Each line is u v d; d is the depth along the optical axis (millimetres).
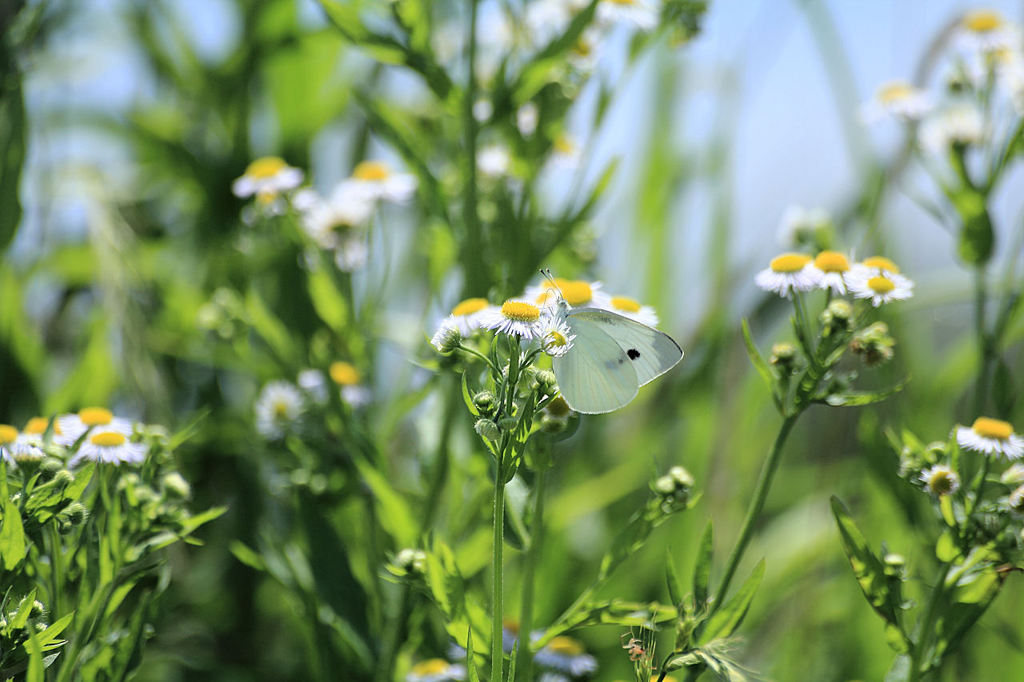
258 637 984
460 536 892
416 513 912
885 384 914
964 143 870
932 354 979
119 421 786
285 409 902
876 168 959
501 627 743
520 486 802
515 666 765
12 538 737
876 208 938
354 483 891
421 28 872
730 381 987
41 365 953
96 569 770
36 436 770
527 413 746
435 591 781
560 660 827
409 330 950
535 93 890
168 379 990
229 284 988
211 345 947
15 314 946
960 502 776
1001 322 858
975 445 773
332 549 887
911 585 856
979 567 774
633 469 966
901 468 780
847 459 979
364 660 874
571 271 930
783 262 780
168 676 937
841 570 954
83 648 763
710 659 750
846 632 925
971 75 886
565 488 962
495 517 744
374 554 885
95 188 972
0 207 884
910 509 836
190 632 964
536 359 783
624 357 787
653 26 879
